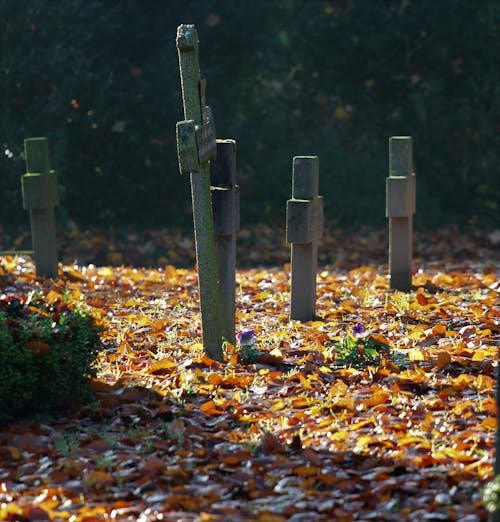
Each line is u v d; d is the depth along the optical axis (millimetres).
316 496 5496
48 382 6969
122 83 18797
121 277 13289
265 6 20156
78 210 19828
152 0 18953
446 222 19984
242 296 11805
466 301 11070
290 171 20203
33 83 18797
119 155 19531
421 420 6719
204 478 5801
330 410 6961
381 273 14094
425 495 5480
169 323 9938
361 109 20766
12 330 6848
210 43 19578
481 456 6000
